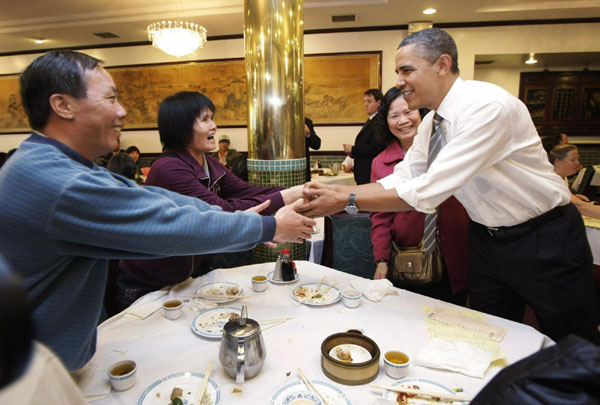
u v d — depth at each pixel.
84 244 0.81
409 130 1.75
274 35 2.33
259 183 2.49
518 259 1.31
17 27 5.51
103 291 0.94
